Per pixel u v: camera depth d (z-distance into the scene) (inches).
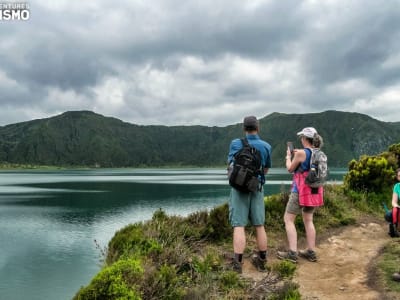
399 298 180.7
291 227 249.6
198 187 3523.6
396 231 304.5
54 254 988.6
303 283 210.4
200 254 242.2
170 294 169.8
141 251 209.9
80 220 1545.3
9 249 1046.4
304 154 245.0
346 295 191.2
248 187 214.8
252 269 227.3
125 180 5236.2
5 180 5324.8
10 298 661.9
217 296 173.5
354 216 367.2
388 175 441.1
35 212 1823.3
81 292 157.8
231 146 227.6
